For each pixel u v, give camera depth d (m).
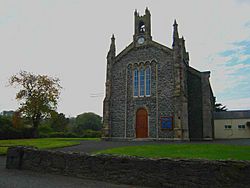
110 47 37.38
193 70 35.12
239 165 9.05
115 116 35.12
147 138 32.34
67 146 25.19
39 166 13.49
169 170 10.16
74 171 12.31
